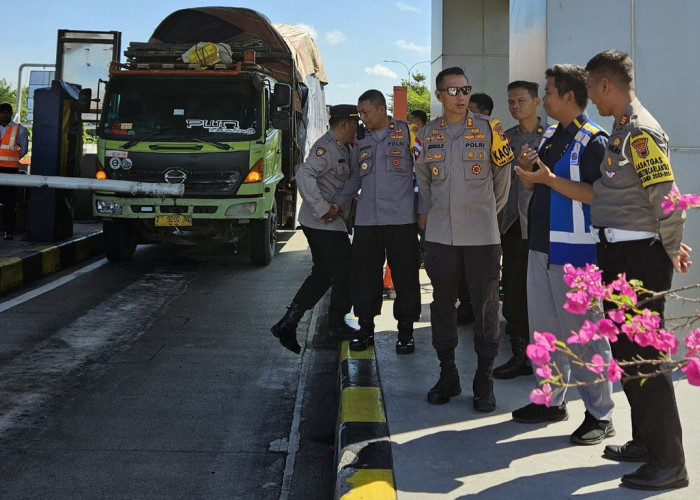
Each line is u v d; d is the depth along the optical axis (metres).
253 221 10.33
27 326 7.13
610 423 3.77
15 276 8.93
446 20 11.62
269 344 6.68
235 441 4.54
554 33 5.45
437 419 4.07
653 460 3.19
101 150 9.98
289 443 4.54
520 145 5.18
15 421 4.77
